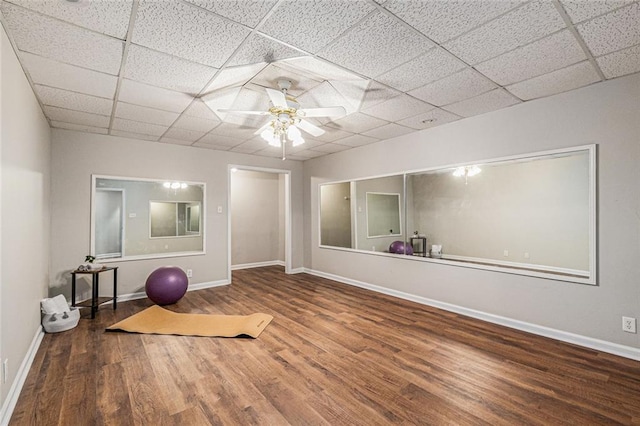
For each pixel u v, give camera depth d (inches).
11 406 74.6
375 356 103.8
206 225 205.5
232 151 216.2
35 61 88.9
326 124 153.7
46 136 141.0
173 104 124.9
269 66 97.3
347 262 213.6
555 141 116.5
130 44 81.2
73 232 160.6
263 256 293.0
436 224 160.7
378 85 109.4
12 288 81.0
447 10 68.3
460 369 94.7
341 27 74.8
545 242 121.5
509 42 81.8
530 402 78.3
